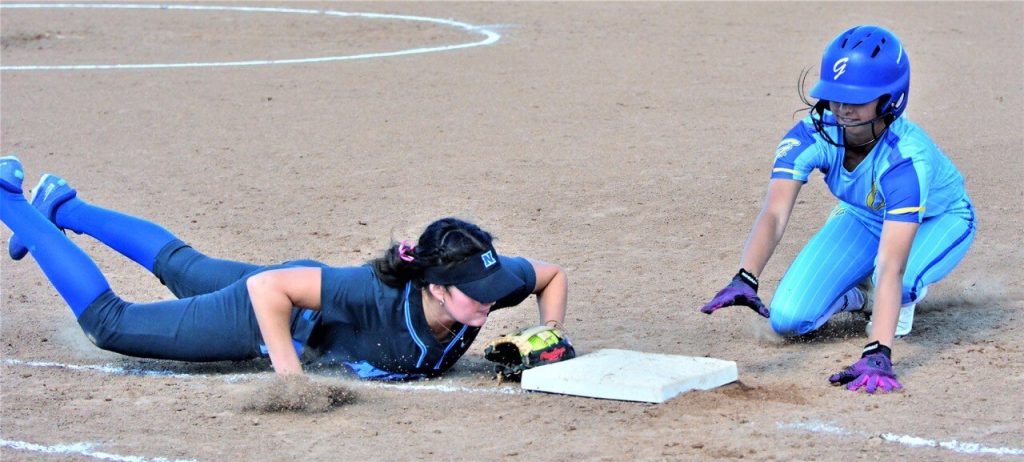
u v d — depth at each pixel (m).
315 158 23.06
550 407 10.80
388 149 23.75
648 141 24.06
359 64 34.56
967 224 12.62
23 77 32.84
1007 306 13.91
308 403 10.82
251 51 37.41
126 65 34.88
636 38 38.75
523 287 11.49
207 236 17.78
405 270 10.96
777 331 12.74
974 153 22.38
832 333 13.11
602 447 9.73
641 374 11.05
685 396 10.84
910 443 9.66
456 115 27.14
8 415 10.80
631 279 15.45
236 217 18.88
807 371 11.72
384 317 11.15
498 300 10.99
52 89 30.94
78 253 11.89
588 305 14.38
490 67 33.72
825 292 12.54
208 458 9.69
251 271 12.18
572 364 11.40
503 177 21.25
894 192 11.30
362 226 18.27
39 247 11.87
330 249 17.03
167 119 27.06
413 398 11.16
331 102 28.92
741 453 9.49
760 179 20.70
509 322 13.87
